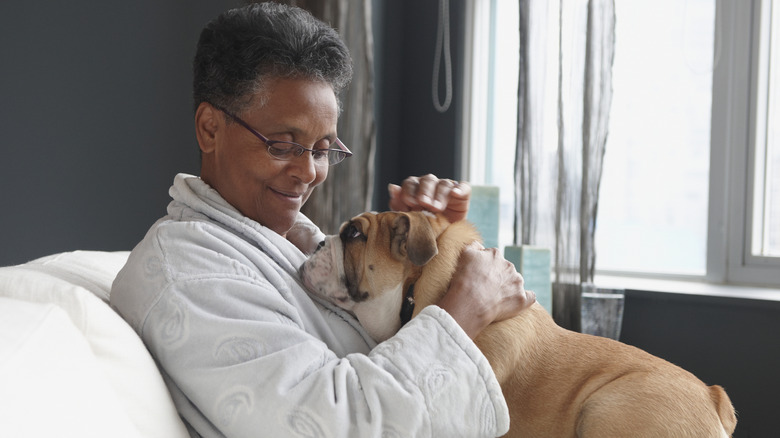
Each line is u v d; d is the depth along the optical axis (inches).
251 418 35.5
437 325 40.2
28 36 119.5
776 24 109.3
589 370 47.0
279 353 37.1
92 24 123.0
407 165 134.5
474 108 130.5
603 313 97.5
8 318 30.4
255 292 39.9
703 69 114.4
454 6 130.1
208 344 37.4
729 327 100.3
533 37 114.0
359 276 45.5
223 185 46.3
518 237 114.5
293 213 46.8
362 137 118.0
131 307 39.8
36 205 119.4
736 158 111.7
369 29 117.8
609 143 121.7
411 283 47.1
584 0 109.8
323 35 44.8
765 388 97.9
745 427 99.0
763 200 111.0
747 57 110.3
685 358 103.1
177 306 38.3
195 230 41.6
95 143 123.1
